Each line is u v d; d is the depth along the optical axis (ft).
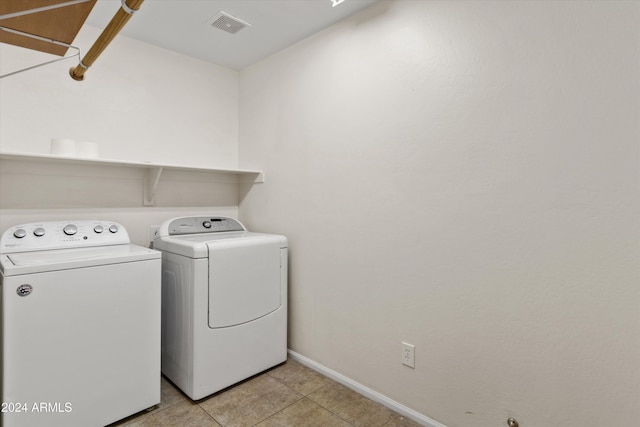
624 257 3.73
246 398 6.19
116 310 5.26
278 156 8.05
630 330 3.71
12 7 3.50
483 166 4.76
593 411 3.96
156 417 5.60
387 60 5.86
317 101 7.09
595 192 3.89
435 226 5.30
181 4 6.11
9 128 5.97
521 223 4.44
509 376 4.60
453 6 5.02
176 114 8.12
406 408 5.70
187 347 6.07
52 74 6.39
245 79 9.07
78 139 6.70
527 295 4.42
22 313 4.43
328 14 6.41
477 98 4.80
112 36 4.48
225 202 9.14
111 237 6.46
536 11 4.27
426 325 5.45
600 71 3.83
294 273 7.67
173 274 6.48
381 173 5.98
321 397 6.25
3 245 5.32
